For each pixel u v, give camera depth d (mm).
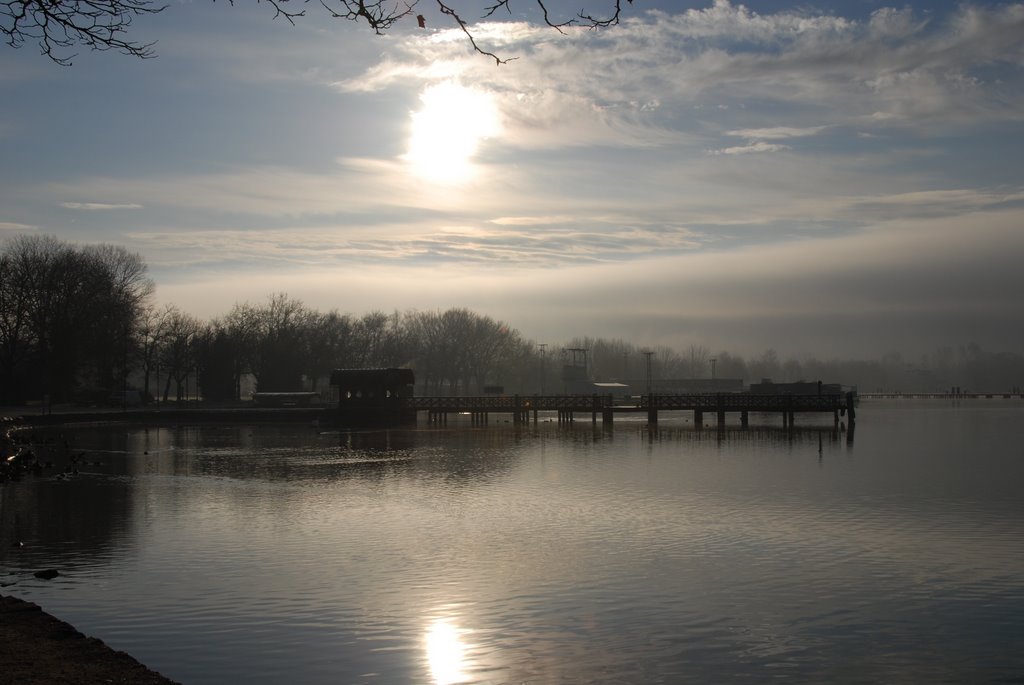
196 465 52812
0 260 96312
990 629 20031
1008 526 31391
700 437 74562
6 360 97188
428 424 96312
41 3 12734
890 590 23031
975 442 68438
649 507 35906
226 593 22797
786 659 18266
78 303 98562
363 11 12547
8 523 32656
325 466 52156
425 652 18578
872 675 17469
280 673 17406
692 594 22734
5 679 14305
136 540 29469
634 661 18125
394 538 29719
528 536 29984
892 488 41188
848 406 78500
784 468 50000
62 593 22766
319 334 137875
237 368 131125
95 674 14641
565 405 94125
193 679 17062
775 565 25703
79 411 94562
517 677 17328
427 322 177625
